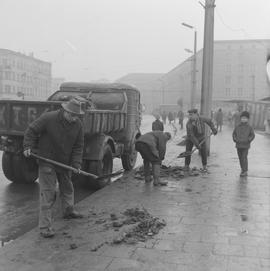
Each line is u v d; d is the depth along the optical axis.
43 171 5.60
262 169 11.69
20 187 9.66
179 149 18.14
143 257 4.73
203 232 5.65
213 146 18.95
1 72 78.19
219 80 66.94
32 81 88.50
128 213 6.55
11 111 9.03
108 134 10.77
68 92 11.92
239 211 6.82
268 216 6.52
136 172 10.64
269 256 4.78
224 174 10.69
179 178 9.98
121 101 11.44
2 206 7.87
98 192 8.28
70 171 6.14
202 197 7.85
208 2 14.95
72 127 5.73
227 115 48.31
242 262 4.59
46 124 5.65
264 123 33.91
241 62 65.88
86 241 5.27
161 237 5.43
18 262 4.60
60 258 4.71
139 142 9.04
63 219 6.29
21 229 6.45
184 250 4.95
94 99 11.56
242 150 10.30
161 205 7.18
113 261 4.61
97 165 9.13
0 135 9.17
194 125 11.03
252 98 63.81
